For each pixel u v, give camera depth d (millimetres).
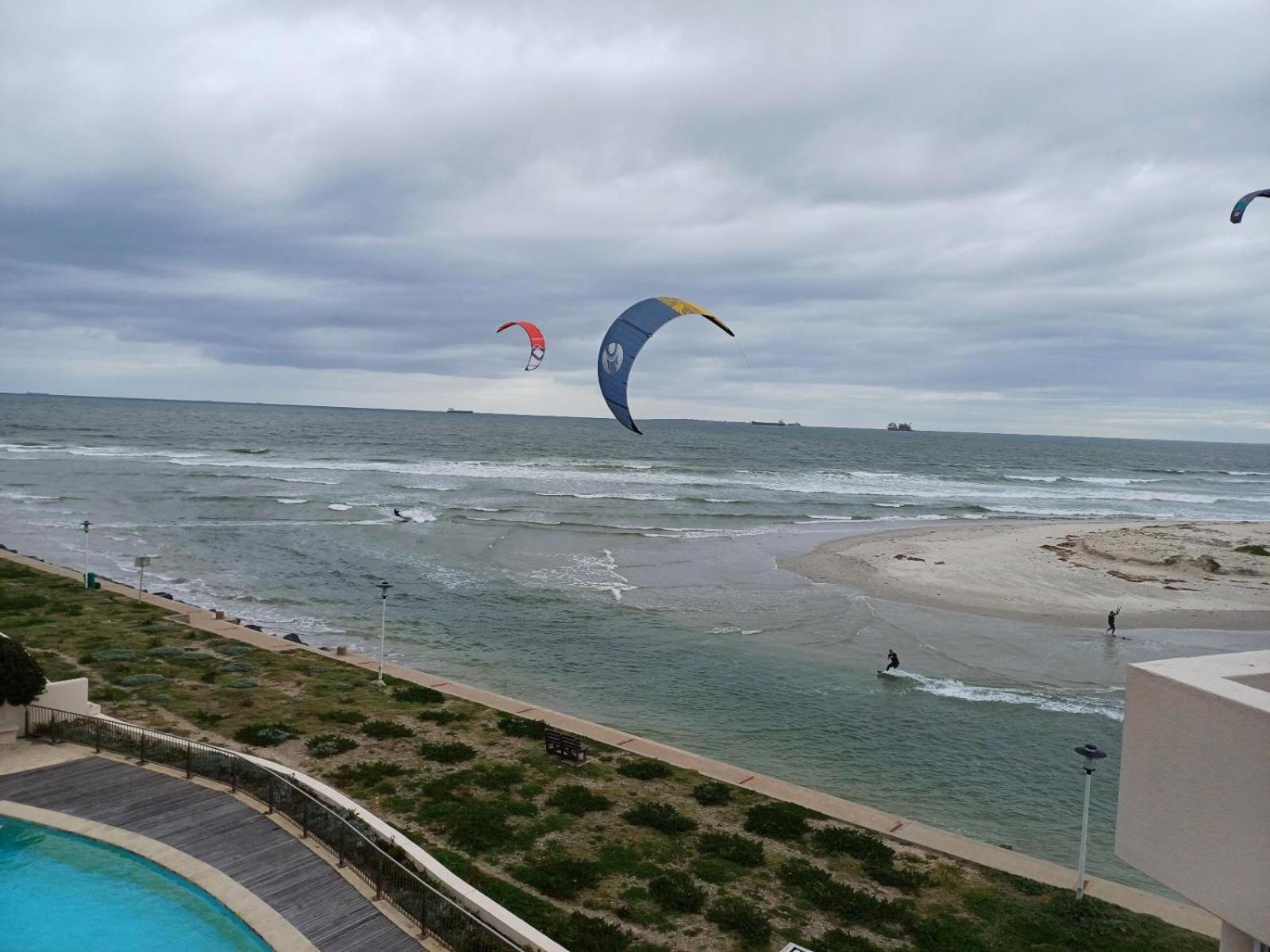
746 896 14172
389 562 45438
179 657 25453
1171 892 16297
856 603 39188
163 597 33531
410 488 78375
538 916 12992
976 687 27953
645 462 127375
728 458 148250
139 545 47562
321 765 18469
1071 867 16984
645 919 13297
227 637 28250
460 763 18969
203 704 21656
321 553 47125
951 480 119938
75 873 12195
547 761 19422
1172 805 6551
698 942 12805
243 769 14938
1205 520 82000
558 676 28062
